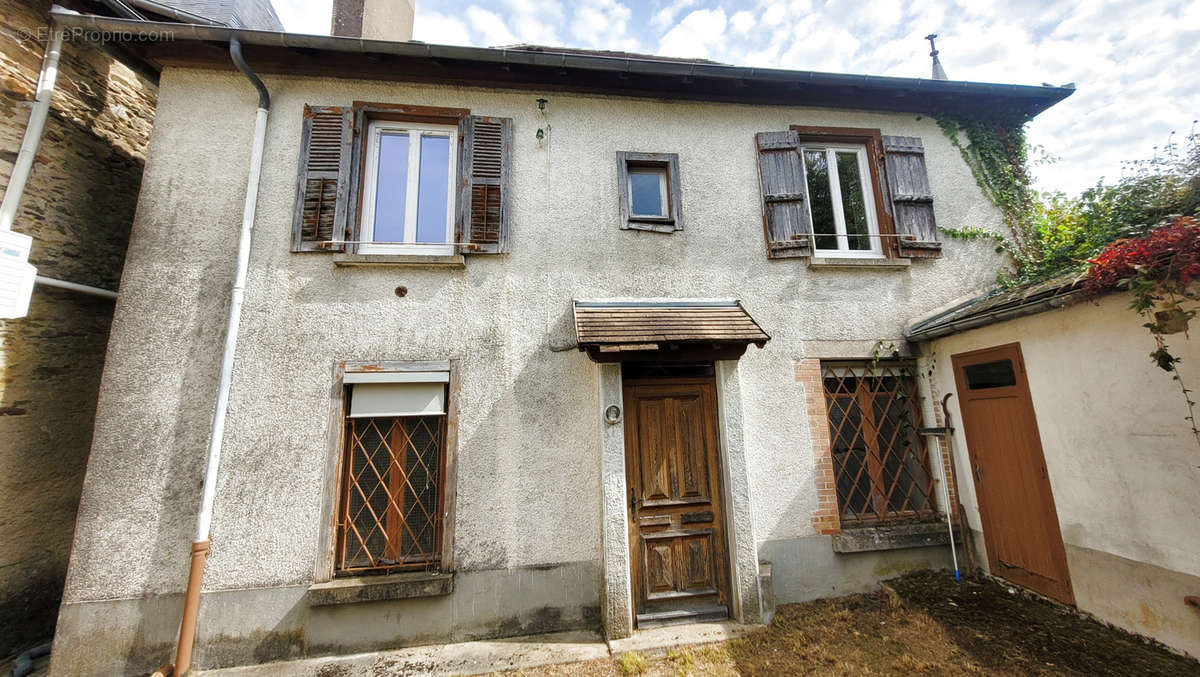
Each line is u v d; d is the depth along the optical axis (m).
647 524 4.07
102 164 4.76
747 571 3.95
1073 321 3.68
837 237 5.21
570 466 4.18
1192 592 3.00
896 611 3.97
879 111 5.40
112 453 3.69
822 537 4.42
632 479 4.12
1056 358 3.79
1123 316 3.37
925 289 5.09
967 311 4.50
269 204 4.30
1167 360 2.97
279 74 4.52
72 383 4.40
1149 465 3.23
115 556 3.57
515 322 4.39
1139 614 3.28
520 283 4.48
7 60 4.02
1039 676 3.05
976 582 4.35
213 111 4.36
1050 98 5.34
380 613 3.75
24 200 4.07
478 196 4.55
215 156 4.28
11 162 3.97
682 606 4.03
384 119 4.68
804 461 4.52
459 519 3.97
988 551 4.38
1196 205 3.87
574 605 3.99
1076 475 3.68
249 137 4.38
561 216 4.68
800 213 5.00
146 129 5.28
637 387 4.28
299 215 4.28
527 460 4.14
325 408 4.01
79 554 3.54
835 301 4.91
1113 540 3.44
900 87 5.04
